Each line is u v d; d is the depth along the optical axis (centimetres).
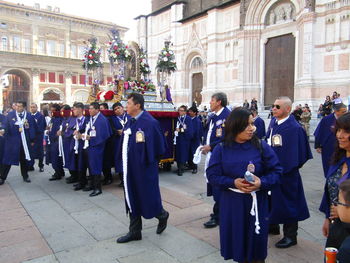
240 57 2306
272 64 2208
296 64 2002
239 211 253
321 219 466
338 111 522
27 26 3769
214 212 431
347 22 1720
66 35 4003
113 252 356
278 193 365
